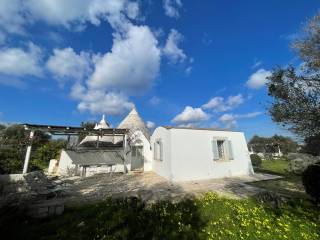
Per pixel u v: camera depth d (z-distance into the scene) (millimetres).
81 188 11180
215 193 9109
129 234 4984
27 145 14258
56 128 15297
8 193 8141
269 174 15625
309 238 4711
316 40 6383
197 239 4691
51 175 16984
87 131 16266
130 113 26578
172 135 13531
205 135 14602
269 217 5996
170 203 7605
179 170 13141
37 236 4906
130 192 9984
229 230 5121
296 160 15859
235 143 15695
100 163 16000
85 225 5590
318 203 7344
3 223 4949
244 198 8375
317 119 5777
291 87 6395
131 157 19500
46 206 6523
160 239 4664
